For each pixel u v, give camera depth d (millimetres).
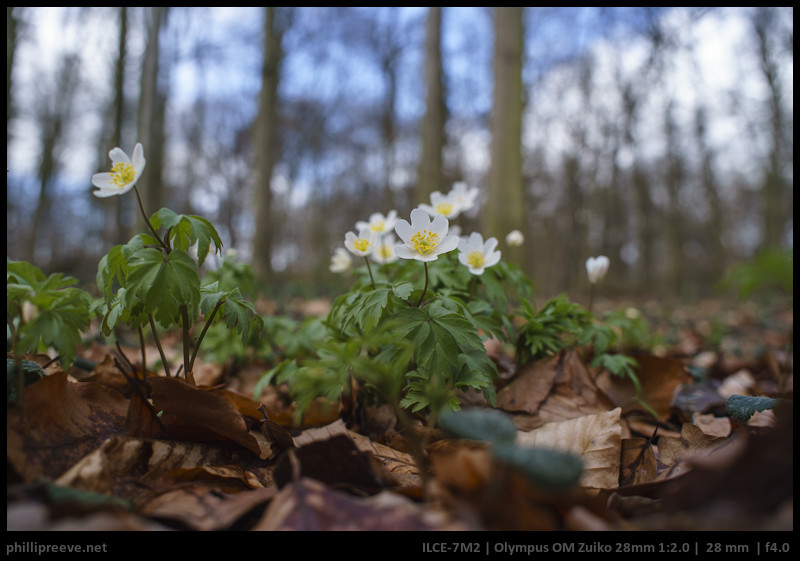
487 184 1408
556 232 6418
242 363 614
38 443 289
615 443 329
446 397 314
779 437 241
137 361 583
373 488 283
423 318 350
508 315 456
